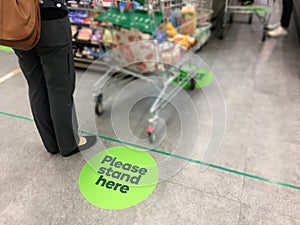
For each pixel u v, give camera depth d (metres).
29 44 1.18
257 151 1.81
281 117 2.10
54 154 1.81
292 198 1.50
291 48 3.07
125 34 2.30
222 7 3.02
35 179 1.65
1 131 2.02
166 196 1.53
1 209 1.49
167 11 2.33
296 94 2.34
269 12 3.00
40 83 1.48
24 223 1.42
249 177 1.63
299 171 1.67
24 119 2.14
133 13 2.16
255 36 3.34
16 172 1.69
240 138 1.92
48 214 1.46
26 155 1.81
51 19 1.24
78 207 1.49
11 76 2.69
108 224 1.41
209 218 1.42
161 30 2.36
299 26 2.86
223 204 1.48
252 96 2.33
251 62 2.82
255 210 1.45
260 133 1.96
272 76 2.60
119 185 1.60
